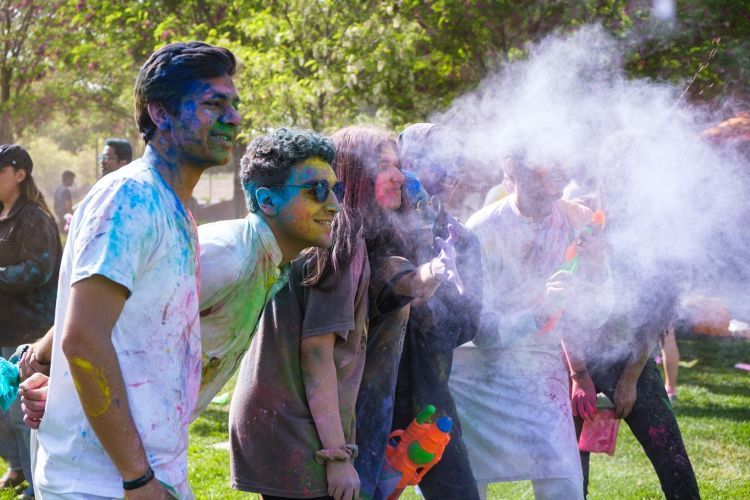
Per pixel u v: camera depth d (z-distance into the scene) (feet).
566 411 11.44
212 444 18.84
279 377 9.16
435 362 10.37
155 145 7.09
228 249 7.97
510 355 11.25
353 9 32.60
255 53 32.09
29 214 15.06
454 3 32.32
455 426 10.44
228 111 7.09
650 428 12.54
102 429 6.43
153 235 6.61
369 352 9.64
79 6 55.88
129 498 6.54
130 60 63.36
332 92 31.40
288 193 8.23
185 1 47.75
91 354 6.33
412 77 31.65
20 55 78.23
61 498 6.81
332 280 8.90
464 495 10.27
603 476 16.75
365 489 9.56
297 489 9.06
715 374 26.55
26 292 15.29
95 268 6.33
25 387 7.63
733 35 29.27
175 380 6.83
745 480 16.40
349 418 9.29
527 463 11.18
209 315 8.07
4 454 15.99
